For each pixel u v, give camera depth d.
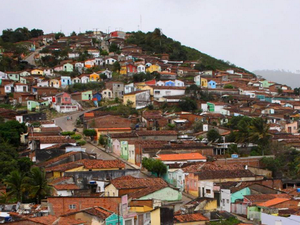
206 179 80.56
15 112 132.38
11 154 91.62
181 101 146.75
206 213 59.97
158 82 169.25
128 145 103.19
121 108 141.75
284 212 61.72
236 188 72.94
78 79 179.25
